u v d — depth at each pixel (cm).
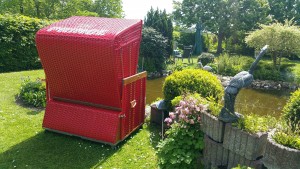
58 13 2244
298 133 300
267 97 1116
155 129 547
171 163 366
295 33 1415
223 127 340
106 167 397
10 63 1073
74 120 481
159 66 1438
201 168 383
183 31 2964
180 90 507
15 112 596
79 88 473
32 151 433
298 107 381
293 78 1370
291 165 265
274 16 2859
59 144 461
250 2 2366
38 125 535
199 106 390
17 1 2050
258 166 311
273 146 276
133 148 460
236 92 328
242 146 315
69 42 427
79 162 408
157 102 575
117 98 452
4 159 403
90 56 422
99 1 2631
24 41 1097
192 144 382
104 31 427
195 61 1856
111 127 455
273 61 1532
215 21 2514
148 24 1712
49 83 499
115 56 412
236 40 2575
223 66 1485
